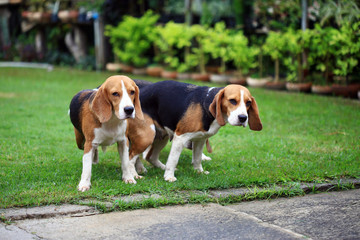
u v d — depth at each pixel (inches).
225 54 735.1
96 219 236.8
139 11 974.4
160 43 809.5
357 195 280.4
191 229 227.1
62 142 394.9
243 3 801.6
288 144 396.2
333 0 639.8
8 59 1101.1
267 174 306.2
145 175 317.1
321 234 223.6
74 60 1007.6
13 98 594.2
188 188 280.1
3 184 277.4
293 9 689.6
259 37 822.5
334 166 329.4
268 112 524.7
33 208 243.6
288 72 689.0
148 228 227.6
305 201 269.6
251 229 228.1
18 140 393.1
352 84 620.7
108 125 273.7
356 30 594.2
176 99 298.7
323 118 494.0
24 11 1092.5
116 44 885.2
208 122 288.4
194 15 920.3
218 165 338.6
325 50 613.6
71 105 291.9
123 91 263.0
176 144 297.9
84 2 906.7
